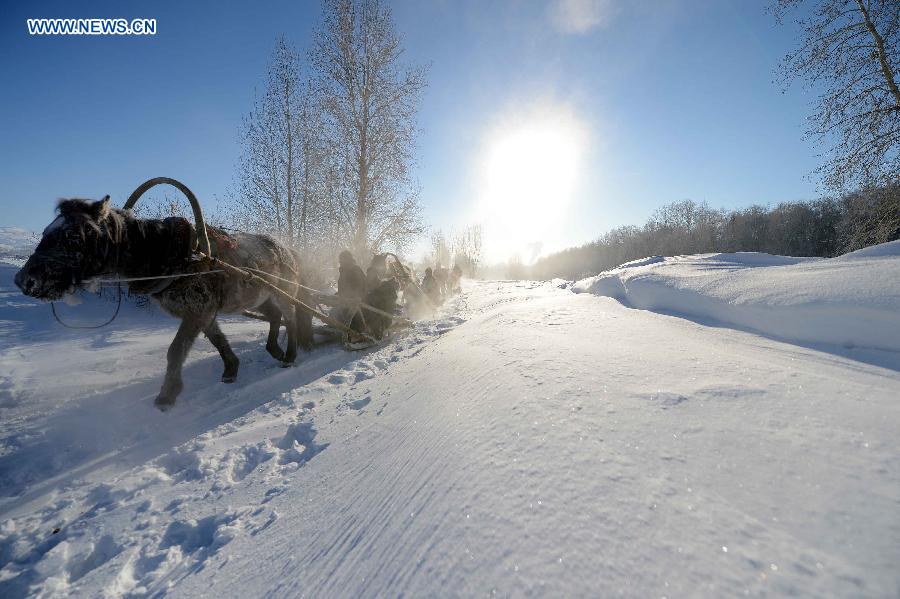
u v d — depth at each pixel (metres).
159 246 3.53
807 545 0.90
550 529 1.12
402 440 2.17
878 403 1.51
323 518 1.66
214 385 4.50
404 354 4.93
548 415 1.79
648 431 1.52
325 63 14.05
